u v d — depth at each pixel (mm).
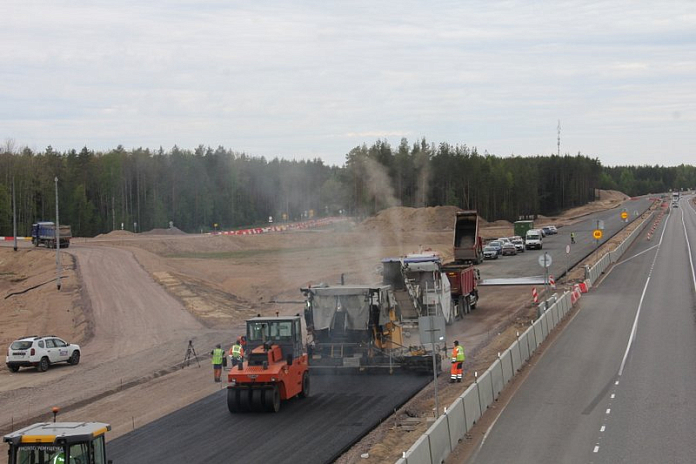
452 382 27984
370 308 30438
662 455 18156
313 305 30766
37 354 35438
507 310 47781
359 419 23062
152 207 168875
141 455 20109
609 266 69562
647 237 103188
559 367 29109
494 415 22422
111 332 45844
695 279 57625
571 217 179250
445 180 156625
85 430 14484
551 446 19141
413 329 37281
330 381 29297
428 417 22688
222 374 32312
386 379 29281
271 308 54375
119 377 32750
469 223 74688
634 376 27125
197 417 24375
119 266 71000
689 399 23641
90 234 153625
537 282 60031
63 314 52438
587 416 21969
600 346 33250
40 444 13945
